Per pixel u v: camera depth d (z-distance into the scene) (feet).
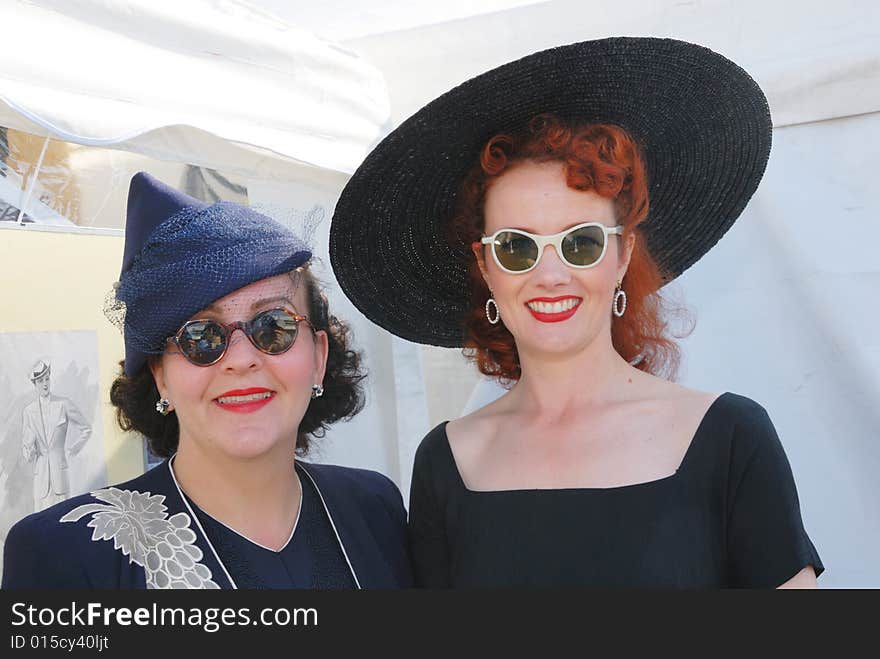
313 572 5.39
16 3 5.53
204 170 8.14
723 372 9.50
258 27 7.73
